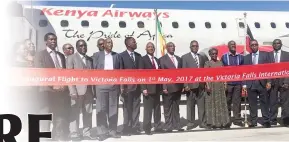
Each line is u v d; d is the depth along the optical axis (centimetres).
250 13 1636
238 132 746
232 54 823
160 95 782
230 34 1559
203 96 794
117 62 705
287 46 1650
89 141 664
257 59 793
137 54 741
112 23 1405
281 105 827
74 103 673
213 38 1528
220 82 784
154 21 1456
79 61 679
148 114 728
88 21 1386
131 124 736
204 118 798
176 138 686
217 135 714
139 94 739
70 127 673
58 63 666
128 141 659
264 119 809
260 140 659
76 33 1360
